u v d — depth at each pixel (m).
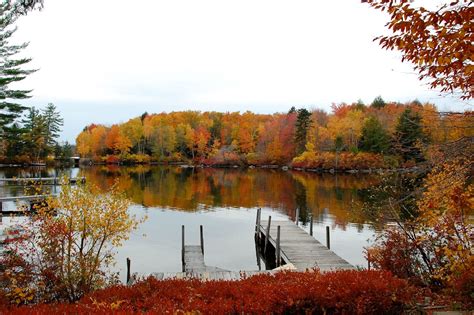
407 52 4.38
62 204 8.15
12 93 25.11
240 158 74.88
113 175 50.81
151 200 28.86
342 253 15.23
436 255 7.27
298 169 62.53
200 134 85.69
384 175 8.35
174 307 5.24
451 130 5.92
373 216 11.02
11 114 25.98
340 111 73.88
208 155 82.00
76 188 8.47
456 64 4.20
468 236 6.83
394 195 8.46
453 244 6.94
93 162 83.75
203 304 5.33
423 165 6.00
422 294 6.38
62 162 76.12
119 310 5.14
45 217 8.09
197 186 38.31
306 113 66.38
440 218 7.03
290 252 13.24
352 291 5.51
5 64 23.27
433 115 5.72
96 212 8.23
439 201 6.98
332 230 19.39
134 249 15.91
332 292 5.51
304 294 5.43
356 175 48.59
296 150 67.94
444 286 6.93
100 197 8.88
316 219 22.20
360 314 5.31
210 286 6.33
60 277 7.58
